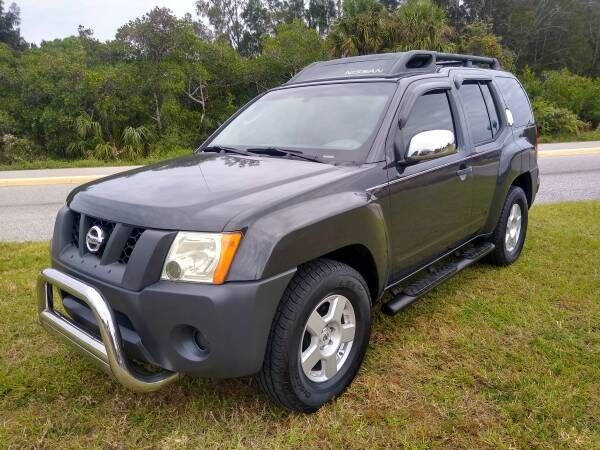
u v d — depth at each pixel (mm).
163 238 2273
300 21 28828
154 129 23219
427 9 22078
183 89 24266
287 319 2410
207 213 2299
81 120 22031
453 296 4094
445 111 3801
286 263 2340
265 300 2271
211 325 2213
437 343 3350
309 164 3025
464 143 3891
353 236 2705
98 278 2434
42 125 23156
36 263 5035
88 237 2596
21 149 22188
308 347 2648
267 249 2273
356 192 2793
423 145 3090
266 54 27203
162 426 2574
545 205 7457
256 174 2820
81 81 22672
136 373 2352
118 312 2424
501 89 4859
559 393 2773
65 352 3238
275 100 3920
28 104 23250
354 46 21766
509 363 3090
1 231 6719
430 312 3811
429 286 3525
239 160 3199
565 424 2543
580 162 12938
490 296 4086
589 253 5121
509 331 3486
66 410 2691
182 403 2750
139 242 2314
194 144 24234
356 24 21938
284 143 3404
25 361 3145
